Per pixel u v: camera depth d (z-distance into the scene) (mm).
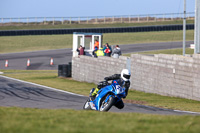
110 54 97938
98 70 84812
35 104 49250
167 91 63062
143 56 70125
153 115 27922
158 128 20406
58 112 29828
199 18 68812
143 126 21047
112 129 19891
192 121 23547
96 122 22797
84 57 91375
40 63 148500
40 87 73188
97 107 34094
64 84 82188
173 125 21594
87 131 19234
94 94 35719
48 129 19797
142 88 70875
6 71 120188
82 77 92438
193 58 55906
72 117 25750
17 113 28453
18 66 139500
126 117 25844
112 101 33031
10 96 57875
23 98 55562
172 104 50906
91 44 115812
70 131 19109
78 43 115812
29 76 101312
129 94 65562
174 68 60938
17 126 20656
